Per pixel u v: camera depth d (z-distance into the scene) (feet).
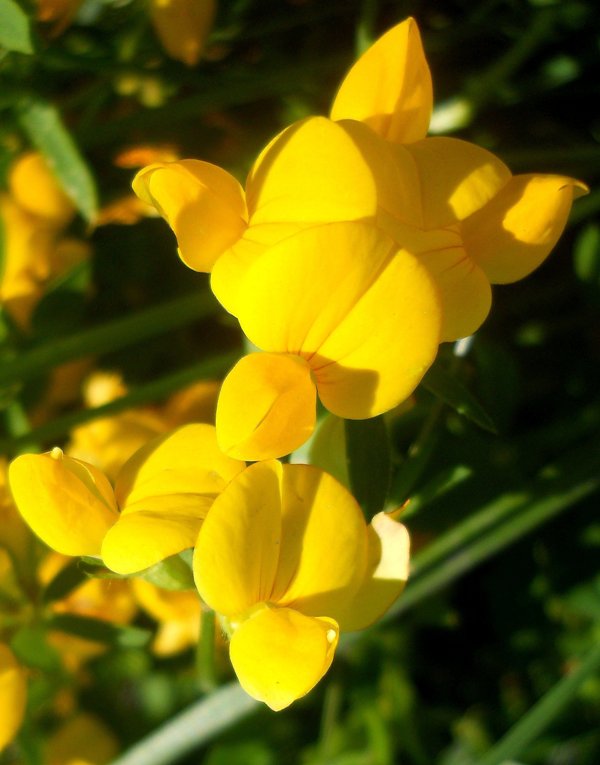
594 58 0.50
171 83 0.49
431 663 0.53
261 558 0.34
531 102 0.51
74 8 0.45
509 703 0.53
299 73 0.49
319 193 0.34
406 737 0.53
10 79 0.46
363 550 0.35
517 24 0.50
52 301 0.47
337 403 0.35
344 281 0.33
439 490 0.42
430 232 0.35
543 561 0.49
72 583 0.41
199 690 0.56
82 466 0.36
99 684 0.57
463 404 0.37
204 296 0.46
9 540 0.42
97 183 0.49
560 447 0.47
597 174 0.51
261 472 0.34
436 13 0.51
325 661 0.34
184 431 0.37
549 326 0.51
